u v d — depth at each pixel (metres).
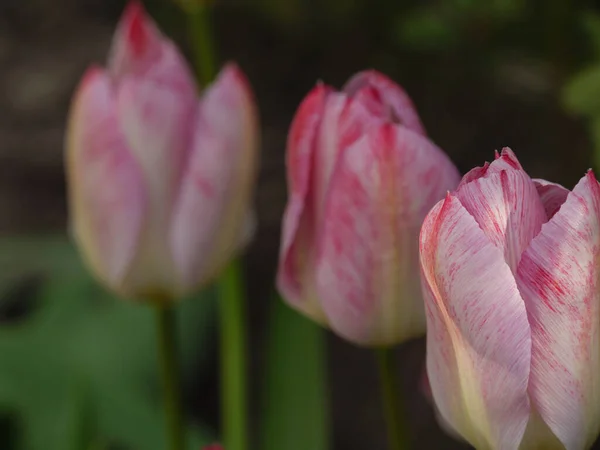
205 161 0.58
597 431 0.45
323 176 0.50
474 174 0.45
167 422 0.60
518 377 0.44
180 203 0.58
